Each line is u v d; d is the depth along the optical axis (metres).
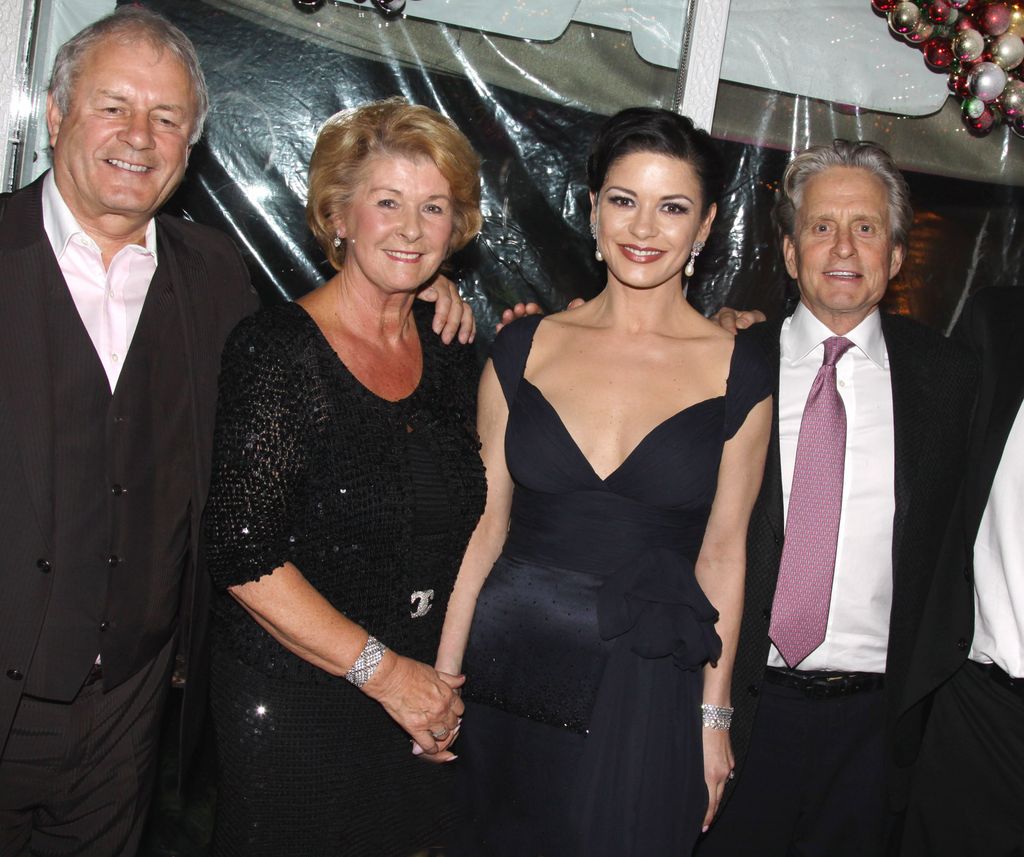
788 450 2.28
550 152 2.82
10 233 1.85
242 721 1.89
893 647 2.20
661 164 1.94
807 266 2.27
